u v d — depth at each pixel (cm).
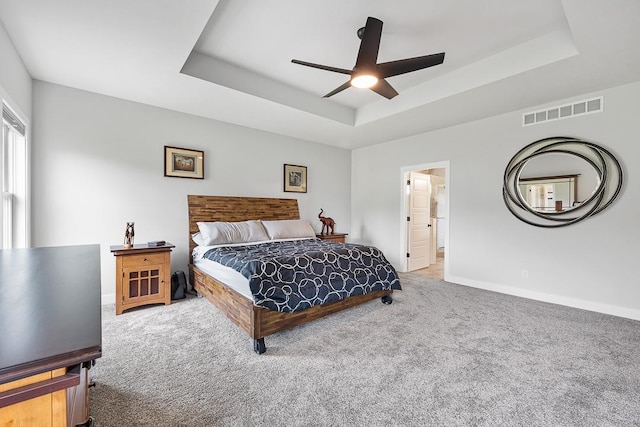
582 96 319
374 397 168
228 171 429
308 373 192
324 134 489
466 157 420
